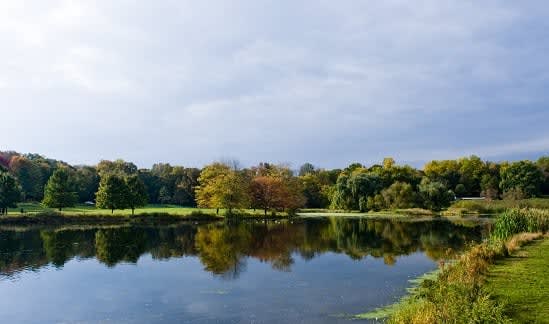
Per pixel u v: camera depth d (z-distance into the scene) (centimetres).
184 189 12612
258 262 3625
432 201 10300
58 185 9081
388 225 6969
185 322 2050
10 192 8569
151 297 2533
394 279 2828
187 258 3881
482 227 6338
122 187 8825
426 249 4150
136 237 5544
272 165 11319
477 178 14088
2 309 2338
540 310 1603
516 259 2580
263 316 2095
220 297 2486
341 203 11056
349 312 2100
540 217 3859
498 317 1410
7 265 3606
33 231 6375
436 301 1714
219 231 6250
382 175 11762
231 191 8525
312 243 4775
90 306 2372
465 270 2195
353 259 3675
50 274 3234
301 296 2452
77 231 6353
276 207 9675
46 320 2148
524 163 12531
